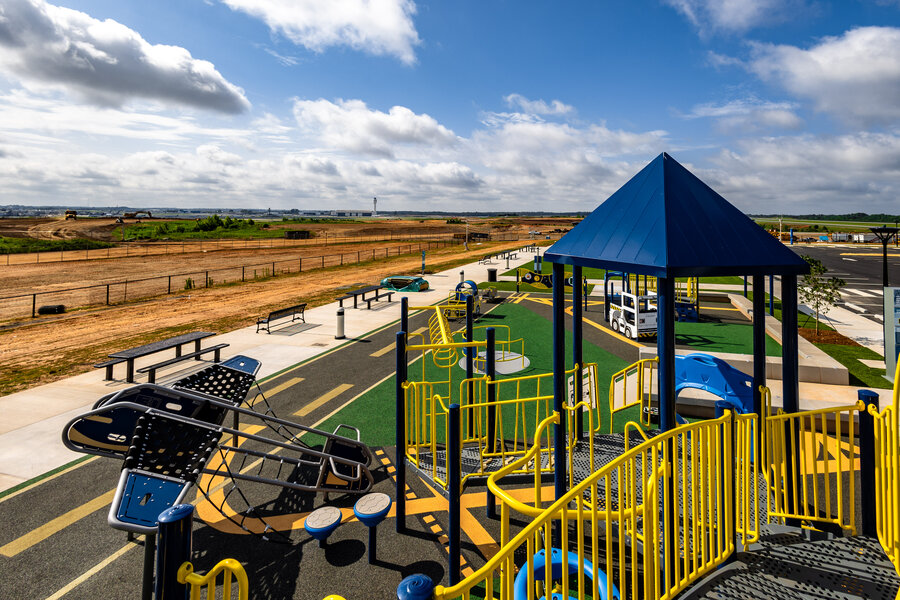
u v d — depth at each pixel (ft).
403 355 17.44
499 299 79.25
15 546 16.51
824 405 25.95
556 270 16.63
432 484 20.67
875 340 46.29
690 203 14.82
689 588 11.36
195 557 16.12
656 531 10.31
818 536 13.15
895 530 11.52
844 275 105.29
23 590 14.44
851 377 33.27
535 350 45.57
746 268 13.70
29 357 42.37
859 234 304.30
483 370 38.88
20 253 190.90
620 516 10.11
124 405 17.07
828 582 11.03
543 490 19.48
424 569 15.39
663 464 11.19
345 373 37.88
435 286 94.43
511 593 8.40
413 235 372.79
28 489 20.30
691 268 13.25
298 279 106.22
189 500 19.75
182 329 54.54
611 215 16.14
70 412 28.99
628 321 51.57
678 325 54.90
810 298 53.21
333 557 16.06
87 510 18.76
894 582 10.96
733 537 12.14
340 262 149.69
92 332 52.95
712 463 12.23
